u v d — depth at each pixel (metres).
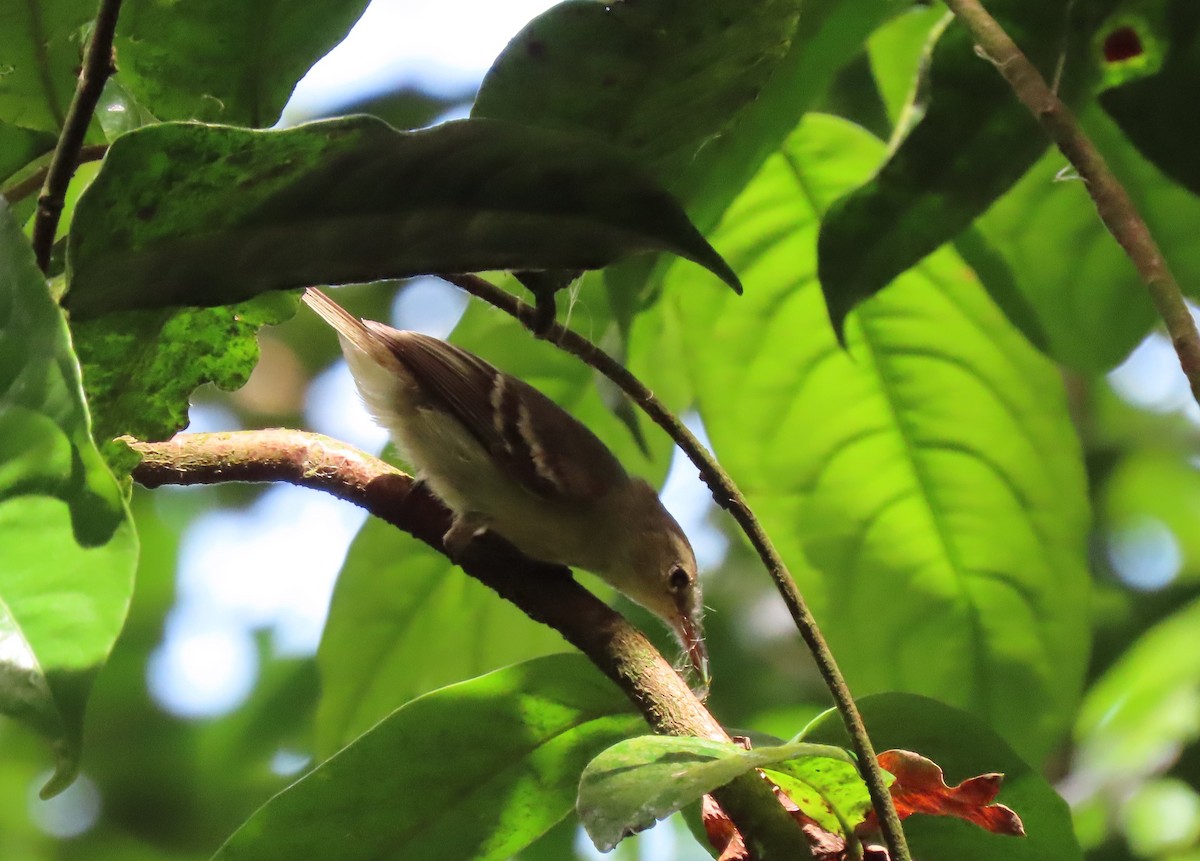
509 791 2.17
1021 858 2.16
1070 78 2.17
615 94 1.89
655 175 2.05
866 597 2.22
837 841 1.92
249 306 2.02
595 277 2.22
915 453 2.22
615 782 1.56
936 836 2.16
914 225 2.17
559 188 1.60
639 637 2.16
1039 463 2.22
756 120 2.18
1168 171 2.17
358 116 1.52
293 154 1.55
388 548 2.23
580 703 2.17
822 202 2.22
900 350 2.22
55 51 2.01
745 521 2.09
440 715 2.16
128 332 1.93
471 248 1.67
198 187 1.57
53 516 1.32
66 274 1.64
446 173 1.60
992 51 1.96
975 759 2.16
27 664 1.27
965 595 2.22
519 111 1.89
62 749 1.25
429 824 2.17
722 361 2.22
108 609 1.30
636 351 2.23
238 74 2.04
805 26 2.18
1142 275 1.77
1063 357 2.22
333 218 1.63
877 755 1.92
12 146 2.11
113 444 2.06
